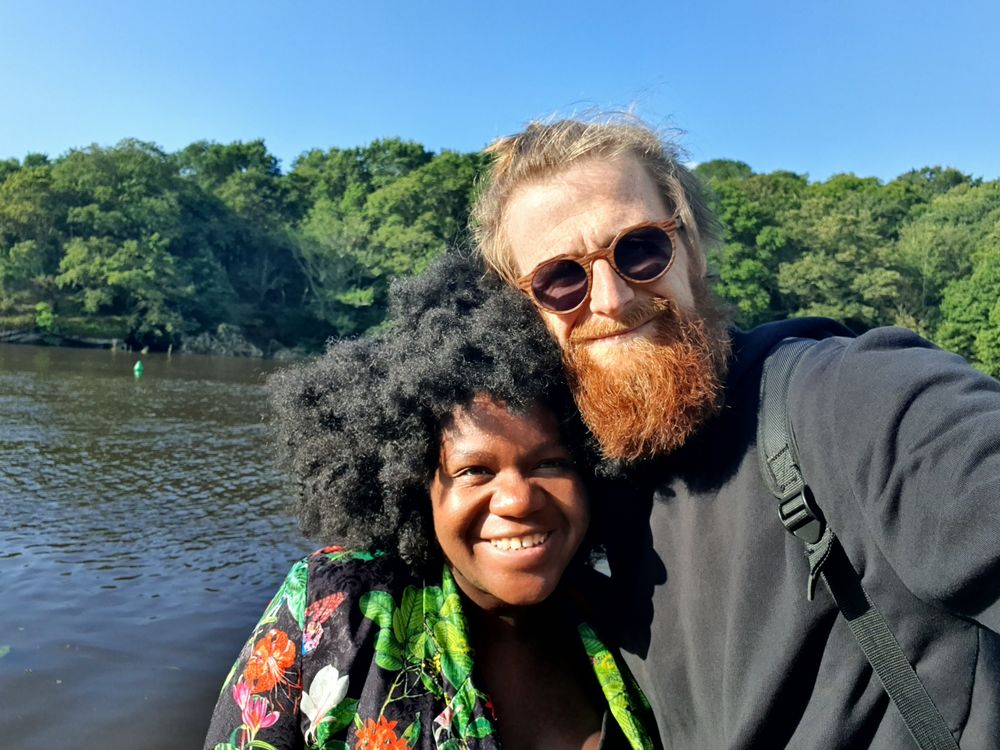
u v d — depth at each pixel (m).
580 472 0.63
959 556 0.39
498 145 0.67
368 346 0.69
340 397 0.65
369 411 0.62
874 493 0.43
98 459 5.29
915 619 0.45
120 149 25.58
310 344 24.03
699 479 0.57
